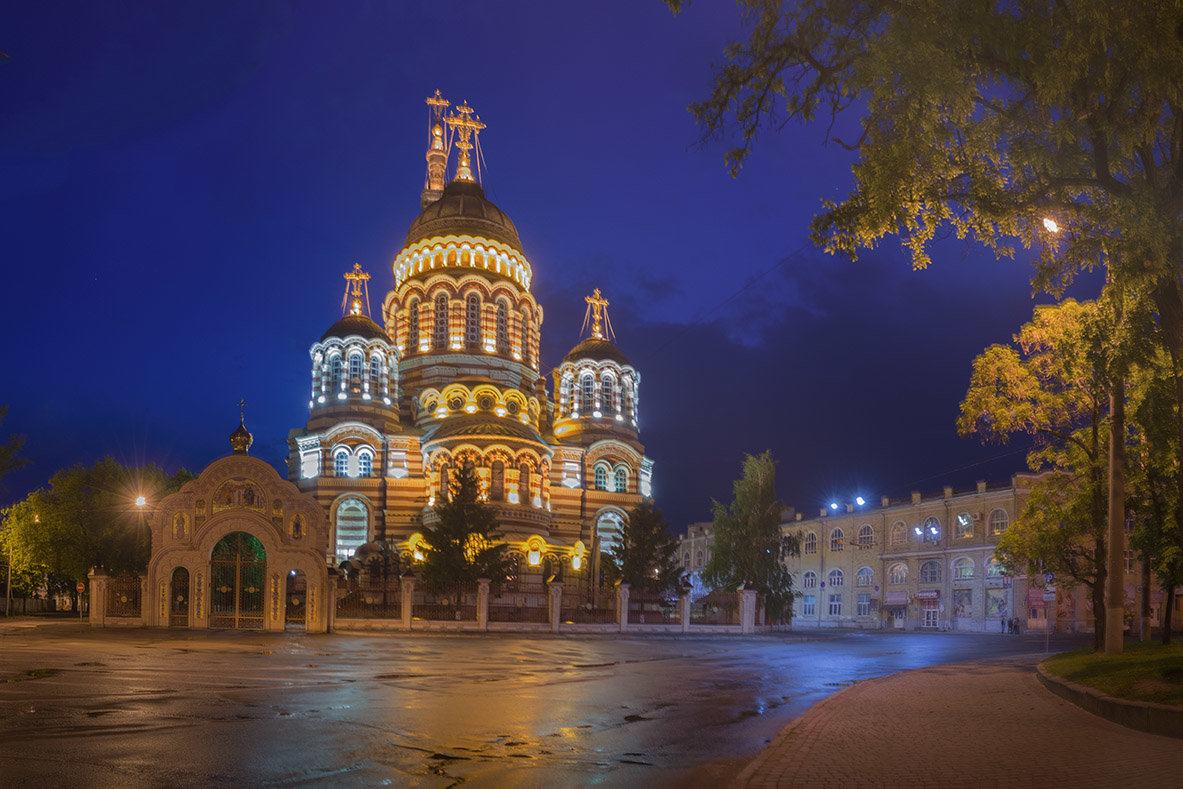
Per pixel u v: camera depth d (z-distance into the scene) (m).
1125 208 16.83
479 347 82.25
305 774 11.51
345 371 77.12
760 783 10.57
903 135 17.53
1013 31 15.88
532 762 12.52
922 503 83.00
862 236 18.91
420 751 13.16
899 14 16.47
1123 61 15.75
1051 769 11.32
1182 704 15.18
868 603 88.12
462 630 51.62
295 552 47.91
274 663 27.59
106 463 71.25
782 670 29.06
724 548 66.38
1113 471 26.17
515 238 88.50
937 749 12.80
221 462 48.88
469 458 71.19
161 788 10.66
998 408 30.89
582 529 79.94
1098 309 23.94
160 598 48.41
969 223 19.23
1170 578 33.97
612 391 85.75
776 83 19.12
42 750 12.74
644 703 19.52
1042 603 72.88
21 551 67.62
